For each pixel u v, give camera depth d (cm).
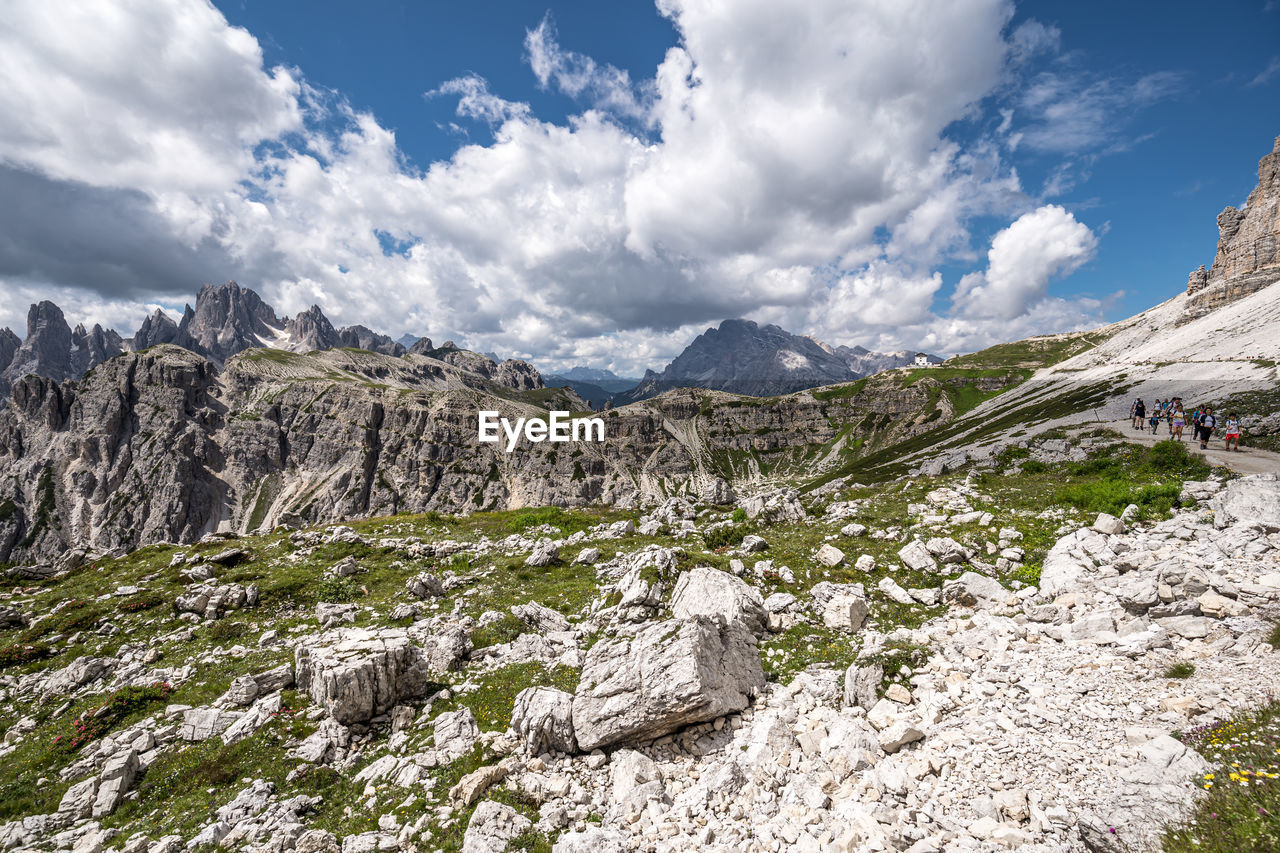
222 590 3191
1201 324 17362
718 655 1709
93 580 3734
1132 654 1445
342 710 1836
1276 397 5594
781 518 4050
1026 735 1236
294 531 5156
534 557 3672
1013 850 940
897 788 1167
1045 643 1658
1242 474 2953
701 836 1164
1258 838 773
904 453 17300
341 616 2930
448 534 4922
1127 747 1106
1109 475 3609
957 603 2239
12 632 3002
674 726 1565
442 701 1961
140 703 2184
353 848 1302
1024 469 4719
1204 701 1150
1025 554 2484
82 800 1616
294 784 1614
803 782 1280
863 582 2592
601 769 1496
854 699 1569
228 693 2117
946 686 1523
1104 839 888
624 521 4553
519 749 1584
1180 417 4331
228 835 1387
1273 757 903
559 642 2392
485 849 1189
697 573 2381
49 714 2211
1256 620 1375
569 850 1162
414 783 1512
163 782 1684
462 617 2769
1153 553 1995
